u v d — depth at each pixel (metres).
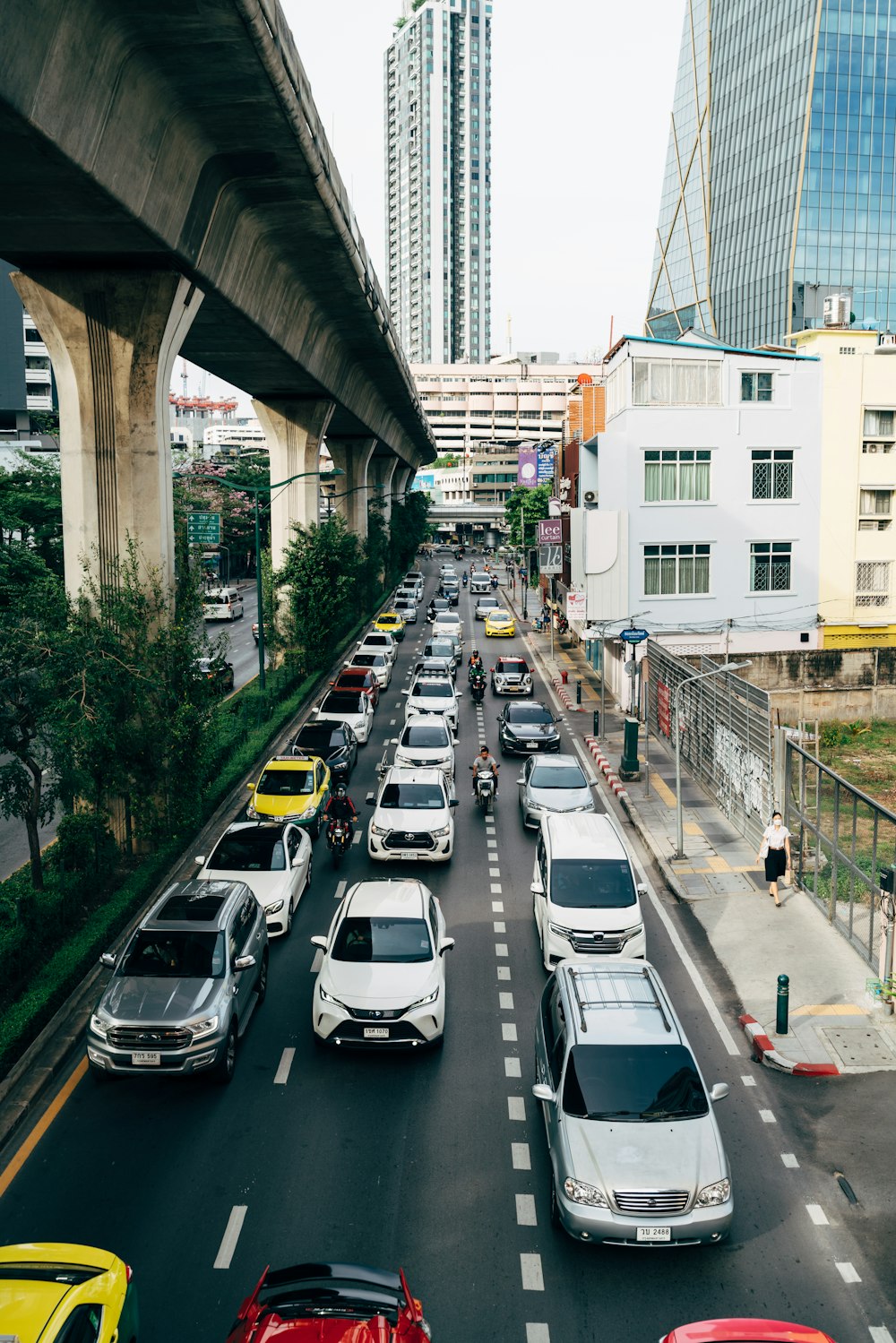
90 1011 14.98
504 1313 9.23
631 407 37.66
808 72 116.31
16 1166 11.38
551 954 16.30
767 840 19.78
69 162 15.84
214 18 15.29
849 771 33.12
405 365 54.12
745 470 38.75
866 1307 9.41
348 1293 8.10
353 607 61.03
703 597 38.84
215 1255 9.91
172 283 22.14
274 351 34.38
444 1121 12.34
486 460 170.12
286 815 22.44
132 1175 11.18
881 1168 11.55
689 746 30.62
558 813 22.97
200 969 13.54
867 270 119.56
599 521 37.75
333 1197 10.84
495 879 21.17
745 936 18.31
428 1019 13.58
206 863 18.70
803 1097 13.12
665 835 24.31
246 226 25.22
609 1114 10.62
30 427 87.56
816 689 39.69
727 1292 9.57
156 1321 9.03
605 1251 10.13
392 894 15.62
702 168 139.62
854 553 40.03
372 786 28.11
